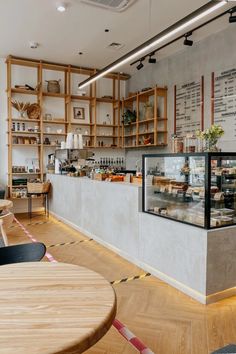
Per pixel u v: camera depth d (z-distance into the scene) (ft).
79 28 17.33
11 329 3.22
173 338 7.11
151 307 8.54
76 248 14.08
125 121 25.21
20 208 23.58
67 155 19.72
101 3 14.42
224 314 8.16
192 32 17.72
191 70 19.74
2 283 4.43
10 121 21.80
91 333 3.16
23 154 23.32
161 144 21.86
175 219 10.11
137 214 11.68
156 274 10.62
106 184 13.99
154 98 22.12
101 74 18.37
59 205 20.49
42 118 23.07
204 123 18.79
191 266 9.05
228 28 17.06
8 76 21.81
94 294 4.06
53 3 14.51
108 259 12.57
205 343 6.92
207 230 8.68
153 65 23.38
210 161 8.79
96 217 15.11
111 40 19.04
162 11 15.26
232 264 9.05
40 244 7.06
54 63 23.31
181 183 10.08
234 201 9.50
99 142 25.67
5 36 18.40
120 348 6.77
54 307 3.70
